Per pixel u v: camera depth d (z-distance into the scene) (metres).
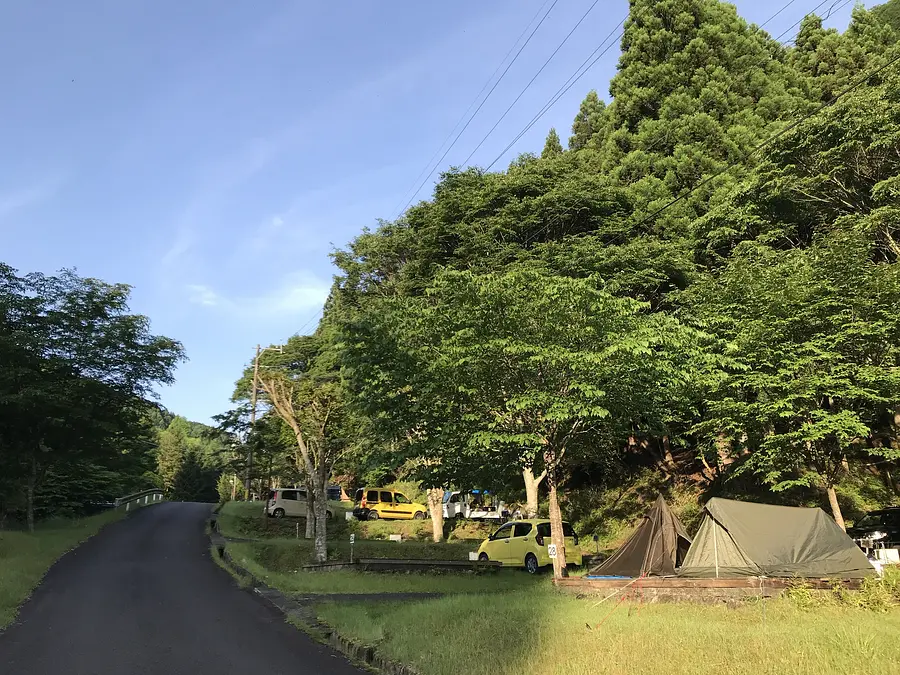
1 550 18.42
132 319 27.31
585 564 21.34
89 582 15.86
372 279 31.39
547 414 12.23
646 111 35.81
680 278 24.19
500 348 12.64
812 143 23.56
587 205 25.42
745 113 32.12
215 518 34.34
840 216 23.17
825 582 10.80
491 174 28.23
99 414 27.17
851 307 15.55
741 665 5.90
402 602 12.00
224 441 35.75
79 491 37.12
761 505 12.52
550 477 14.31
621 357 12.38
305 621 10.87
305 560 22.72
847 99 22.77
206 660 8.28
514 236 25.72
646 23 37.00
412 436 16.80
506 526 20.89
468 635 7.88
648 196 28.52
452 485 15.88
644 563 13.12
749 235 25.80
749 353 16.05
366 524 32.03
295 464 30.66
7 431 26.09
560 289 12.46
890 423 22.12
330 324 29.28
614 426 14.91
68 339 25.78
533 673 6.18
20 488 28.38
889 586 9.73
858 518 21.41
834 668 5.73
